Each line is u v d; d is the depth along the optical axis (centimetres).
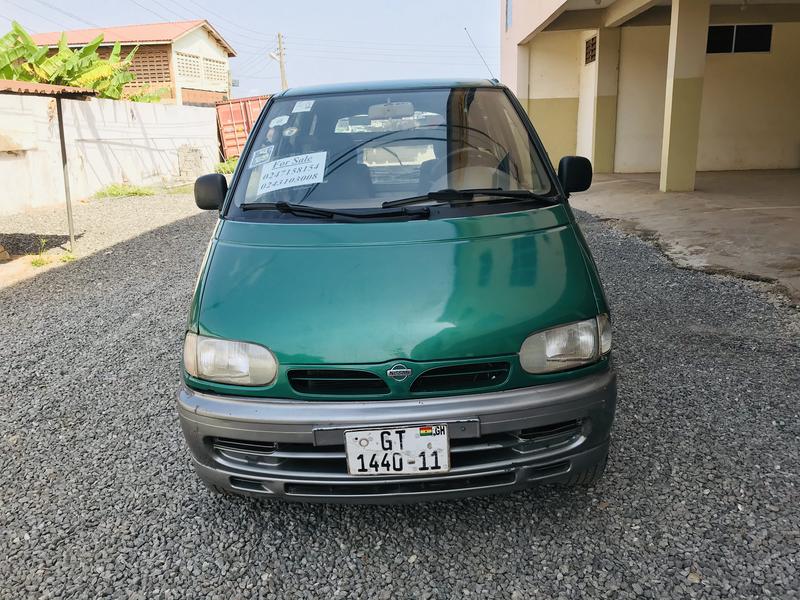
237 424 226
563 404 224
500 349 222
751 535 241
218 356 232
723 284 559
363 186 302
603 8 1419
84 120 1346
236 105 2116
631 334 450
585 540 244
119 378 424
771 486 270
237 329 232
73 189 1291
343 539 253
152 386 409
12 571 242
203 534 260
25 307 598
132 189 1416
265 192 307
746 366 390
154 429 352
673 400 350
